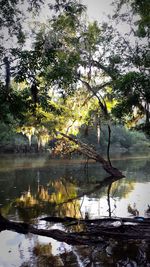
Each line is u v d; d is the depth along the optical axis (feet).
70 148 96.48
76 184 70.90
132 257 27.58
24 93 41.24
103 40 65.67
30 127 100.63
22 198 54.03
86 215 43.04
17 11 37.60
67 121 94.53
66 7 46.50
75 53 61.93
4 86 37.65
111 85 63.21
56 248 30.01
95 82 76.43
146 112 49.21
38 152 181.27
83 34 65.46
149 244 30.37
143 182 73.31
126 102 47.26
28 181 73.77
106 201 52.65
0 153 178.60
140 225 34.12
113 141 234.58
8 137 174.70
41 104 43.96
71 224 37.32
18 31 38.42
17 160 132.87
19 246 30.71
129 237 31.83
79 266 25.96
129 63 56.54
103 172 92.58
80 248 29.99
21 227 35.86
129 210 45.78
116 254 28.27
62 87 62.03
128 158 144.36
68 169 99.25
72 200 53.42
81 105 87.25
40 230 34.53
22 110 41.45
